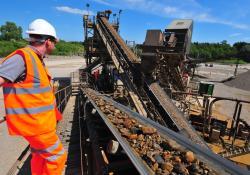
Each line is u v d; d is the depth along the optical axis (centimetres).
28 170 533
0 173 599
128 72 1255
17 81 200
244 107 2102
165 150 393
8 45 5938
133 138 432
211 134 1002
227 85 3809
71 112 1106
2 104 1390
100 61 2136
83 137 687
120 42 1550
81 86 1633
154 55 1086
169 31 1188
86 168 538
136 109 959
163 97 1024
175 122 850
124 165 433
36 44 219
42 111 212
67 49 9006
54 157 232
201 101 1830
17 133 207
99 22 1988
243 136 1058
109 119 566
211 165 330
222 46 12588
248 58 10638
